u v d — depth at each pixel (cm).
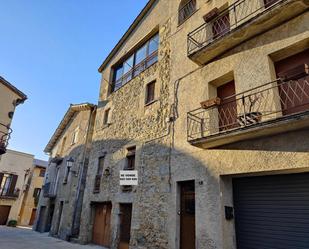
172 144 871
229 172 648
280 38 630
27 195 3522
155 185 888
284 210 574
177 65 977
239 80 698
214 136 639
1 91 1672
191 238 721
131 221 946
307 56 600
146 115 1075
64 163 1933
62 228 1531
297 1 569
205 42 832
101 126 1465
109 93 1529
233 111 734
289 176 588
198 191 712
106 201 1164
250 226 627
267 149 585
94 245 1189
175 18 1084
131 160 1112
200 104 747
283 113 605
